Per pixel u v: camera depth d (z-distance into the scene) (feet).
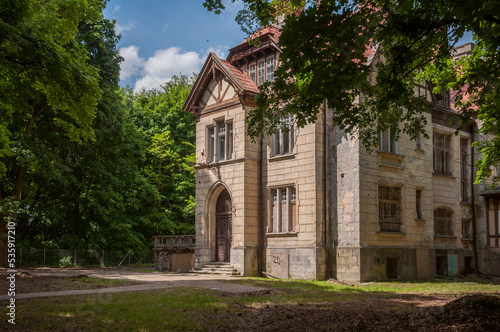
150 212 136.26
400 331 28.40
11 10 47.75
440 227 87.35
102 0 109.50
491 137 92.68
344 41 31.30
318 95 37.09
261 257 80.38
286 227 77.66
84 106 56.24
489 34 31.14
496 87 34.19
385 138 77.00
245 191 79.87
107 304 39.63
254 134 42.24
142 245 133.08
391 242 74.84
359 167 71.56
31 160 83.97
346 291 53.93
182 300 42.75
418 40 37.50
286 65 33.83
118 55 116.16
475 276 88.89
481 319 28.25
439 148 88.84
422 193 81.66
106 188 118.93
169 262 90.33
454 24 34.47
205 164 87.25
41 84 53.67
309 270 72.79
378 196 74.13
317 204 73.87
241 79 83.97
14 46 46.68
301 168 76.38
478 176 68.64
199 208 87.45
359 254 69.77
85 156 108.68
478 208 94.27
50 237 116.98
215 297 44.93
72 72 53.06
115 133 107.76
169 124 156.87
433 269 80.89
